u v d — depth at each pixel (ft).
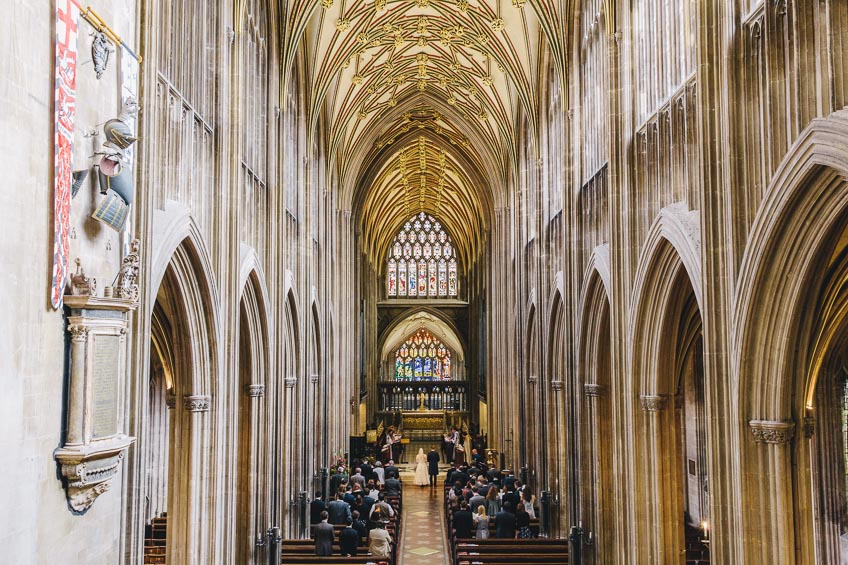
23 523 23.99
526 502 86.94
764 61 35.88
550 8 74.49
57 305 26.17
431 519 99.25
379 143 137.18
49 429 25.73
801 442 35.60
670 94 49.37
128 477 33.50
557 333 85.20
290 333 83.46
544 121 89.56
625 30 56.49
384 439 153.69
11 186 23.34
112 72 31.86
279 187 71.72
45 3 25.49
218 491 50.37
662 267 50.03
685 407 79.15
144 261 35.19
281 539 69.05
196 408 49.11
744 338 36.17
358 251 148.46
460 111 123.44
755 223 35.14
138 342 34.55
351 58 98.84
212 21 53.57
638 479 53.21
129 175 31.60
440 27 99.81
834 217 31.76
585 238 70.23
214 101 53.26
